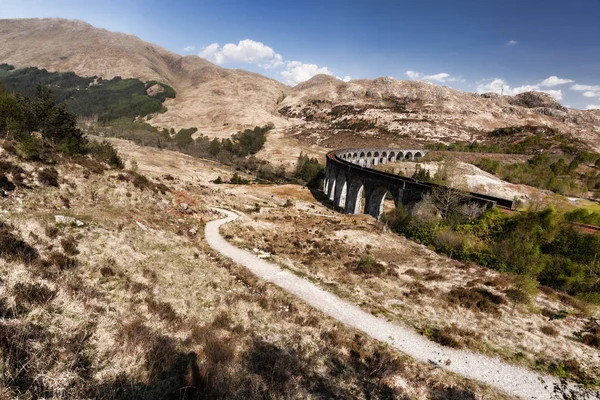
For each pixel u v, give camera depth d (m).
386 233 47.75
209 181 104.75
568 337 19.14
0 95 40.41
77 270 14.71
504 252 35.72
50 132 39.62
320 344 14.29
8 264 12.14
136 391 8.08
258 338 13.37
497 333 18.61
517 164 123.62
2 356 6.84
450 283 27.02
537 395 13.46
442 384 13.28
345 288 22.69
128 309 12.43
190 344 11.21
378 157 165.88
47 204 23.12
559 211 53.69
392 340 16.39
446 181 58.84
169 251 23.08
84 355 8.62
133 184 35.94
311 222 52.12
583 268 31.92
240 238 33.97
